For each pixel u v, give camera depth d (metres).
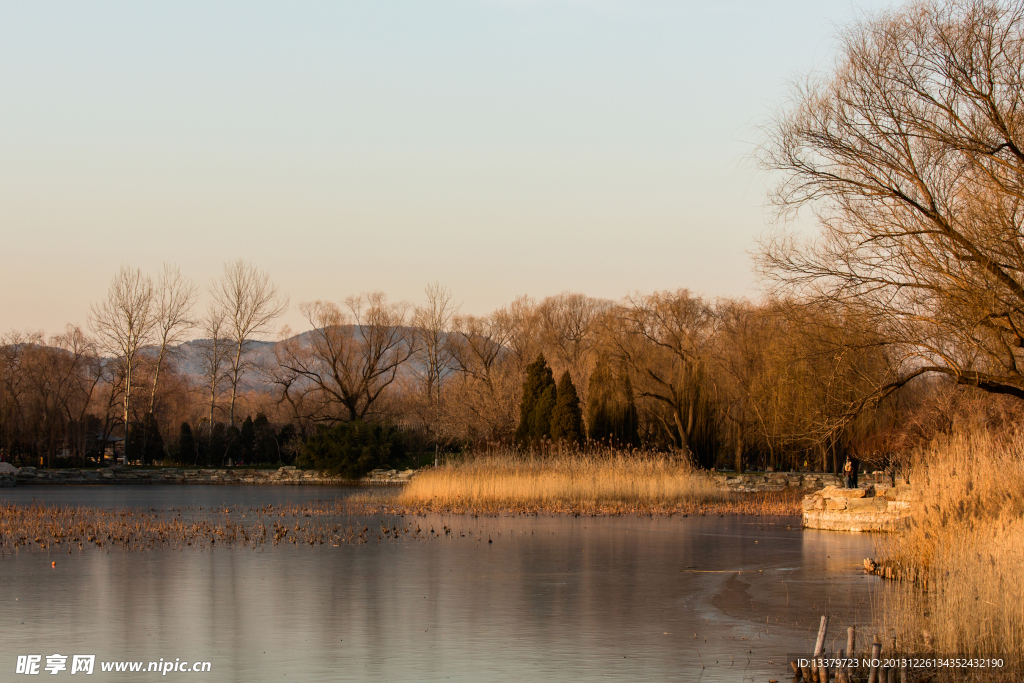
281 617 16.70
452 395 79.25
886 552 24.64
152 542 28.53
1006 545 15.23
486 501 43.44
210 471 73.88
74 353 87.06
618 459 47.69
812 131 23.67
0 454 77.31
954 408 32.81
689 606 17.89
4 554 25.56
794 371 28.33
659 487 45.69
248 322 89.12
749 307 61.84
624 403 59.69
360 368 89.69
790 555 25.81
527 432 61.28
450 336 96.81
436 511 40.72
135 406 94.44
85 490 63.44
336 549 26.88
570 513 40.19
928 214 22.08
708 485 48.44
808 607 17.66
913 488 25.03
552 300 99.75
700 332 65.81
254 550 26.59
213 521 36.12
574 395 58.50
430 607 17.72
